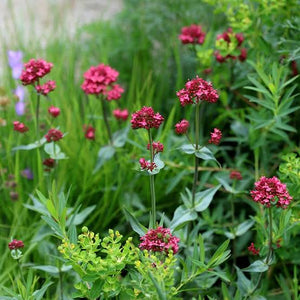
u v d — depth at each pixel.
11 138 1.93
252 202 1.74
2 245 1.79
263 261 1.41
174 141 1.97
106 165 1.92
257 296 1.46
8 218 1.88
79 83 2.19
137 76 2.29
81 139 1.96
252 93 2.01
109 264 1.24
